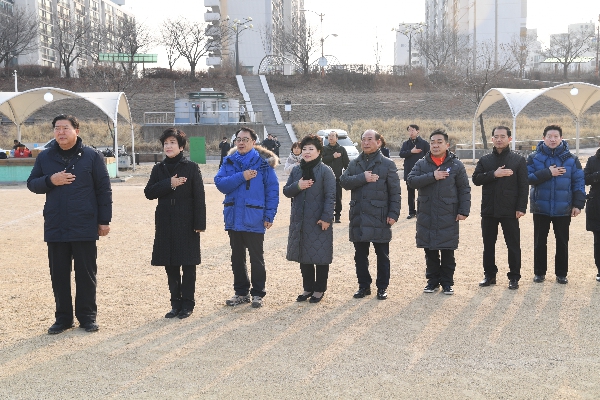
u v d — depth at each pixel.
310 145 6.57
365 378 4.44
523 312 6.08
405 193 17.62
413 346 5.12
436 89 59.34
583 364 4.66
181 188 6.07
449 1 93.94
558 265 7.33
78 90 55.38
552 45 93.25
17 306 6.57
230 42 85.38
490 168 7.09
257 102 53.59
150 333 5.59
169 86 57.84
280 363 4.76
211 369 4.66
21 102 26.98
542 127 46.16
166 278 7.81
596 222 7.35
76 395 4.21
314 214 6.53
